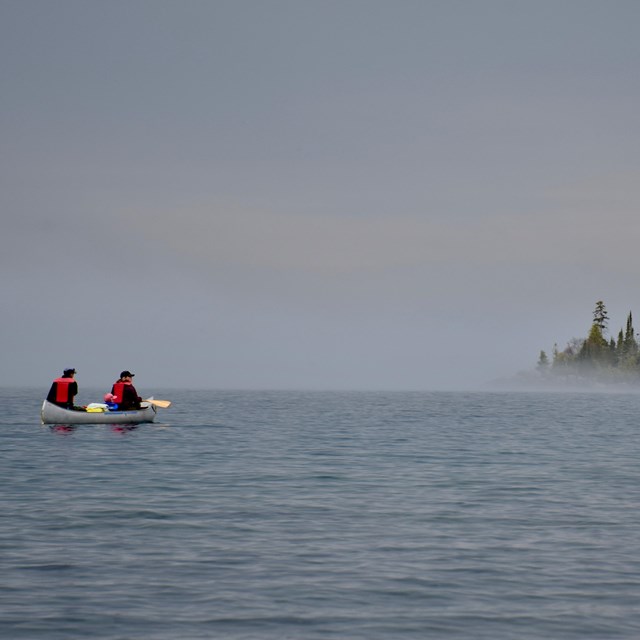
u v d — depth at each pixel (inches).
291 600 1293.1
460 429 5226.4
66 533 1766.7
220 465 3048.7
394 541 1717.5
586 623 1192.8
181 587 1357.0
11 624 1163.3
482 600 1300.4
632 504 2210.9
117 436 4256.9
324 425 5477.4
